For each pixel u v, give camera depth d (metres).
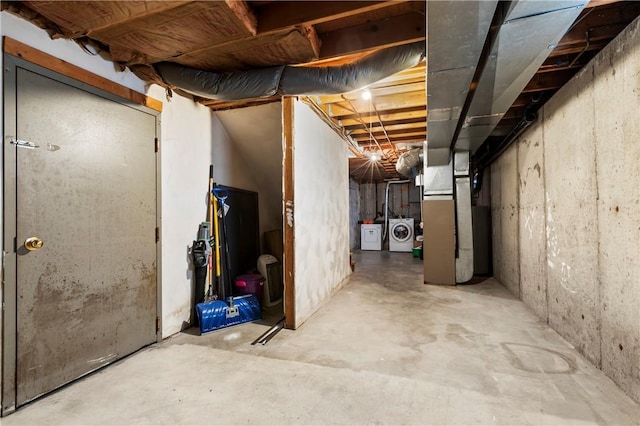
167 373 1.93
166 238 2.54
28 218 1.62
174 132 2.65
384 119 3.88
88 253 1.92
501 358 2.12
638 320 1.59
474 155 5.16
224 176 3.36
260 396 1.68
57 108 1.76
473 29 1.45
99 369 1.97
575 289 2.25
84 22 1.66
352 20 1.96
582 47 2.05
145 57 2.06
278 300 3.64
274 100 2.95
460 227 4.46
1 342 1.52
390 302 3.56
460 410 1.55
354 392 1.72
